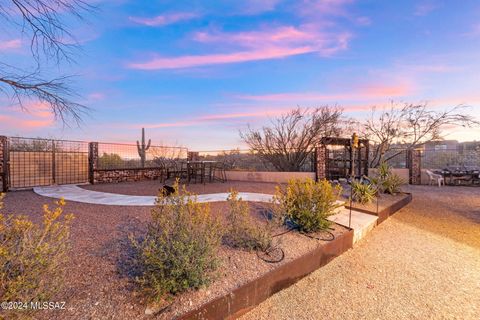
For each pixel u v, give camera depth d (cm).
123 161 1014
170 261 195
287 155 1187
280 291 240
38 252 142
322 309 215
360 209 507
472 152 1171
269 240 280
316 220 342
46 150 802
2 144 691
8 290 133
